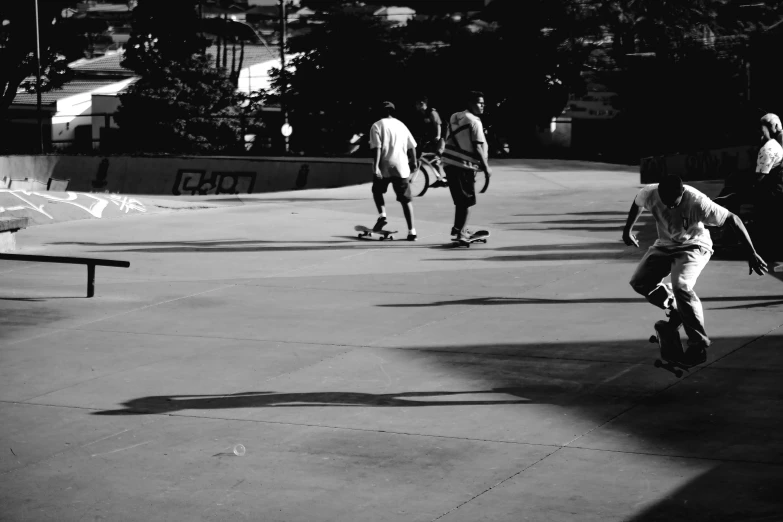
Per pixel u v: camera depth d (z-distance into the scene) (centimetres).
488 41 4222
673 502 471
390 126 1333
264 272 1133
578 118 4544
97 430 600
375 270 1137
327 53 4522
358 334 839
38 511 480
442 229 1472
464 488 499
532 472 518
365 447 563
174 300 985
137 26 4822
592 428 587
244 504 484
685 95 3650
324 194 2059
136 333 852
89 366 748
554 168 2697
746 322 840
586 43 4141
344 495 493
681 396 645
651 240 1333
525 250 1265
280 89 4669
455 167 1272
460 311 921
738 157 2161
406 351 780
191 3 4859
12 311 938
